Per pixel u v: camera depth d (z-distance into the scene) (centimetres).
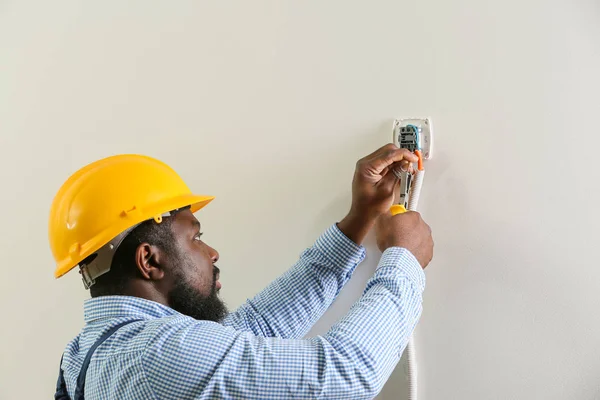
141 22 138
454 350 106
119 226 93
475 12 102
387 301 83
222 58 128
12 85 158
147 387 79
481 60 102
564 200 96
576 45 94
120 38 142
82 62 147
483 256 103
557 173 96
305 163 119
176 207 97
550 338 98
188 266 97
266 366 79
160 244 95
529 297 99
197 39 131
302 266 111
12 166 159
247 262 128
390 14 109
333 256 108
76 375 90
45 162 154
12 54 158
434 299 107
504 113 100
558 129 96
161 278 95
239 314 110
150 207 96
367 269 113
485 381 103
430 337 108
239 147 127
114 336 86
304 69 119
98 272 94
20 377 161
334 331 82
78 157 149
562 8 95
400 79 109
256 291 127
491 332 102
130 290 94
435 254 107
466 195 104
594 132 94
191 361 79
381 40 110
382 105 111
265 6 122
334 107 116
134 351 81
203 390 78
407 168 105
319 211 118
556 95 96
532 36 98
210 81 130
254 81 125
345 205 115
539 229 98
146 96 139
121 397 81
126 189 97
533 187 98
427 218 108
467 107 103
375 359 79
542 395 99
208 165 131
